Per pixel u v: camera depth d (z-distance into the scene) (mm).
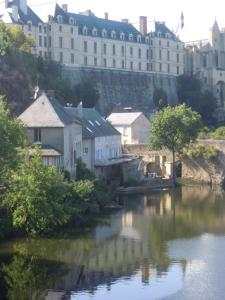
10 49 116000
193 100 182250
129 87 172250
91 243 53844
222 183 103750
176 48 193875
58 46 158875
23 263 47188
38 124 71312
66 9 169375
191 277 43844
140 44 183500
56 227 59062
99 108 158875
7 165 52250
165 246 53156
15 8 151375
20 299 39531
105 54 172875
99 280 43031
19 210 53781
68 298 39562
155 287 41688
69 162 73500
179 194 88875
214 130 141125
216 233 58938
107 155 96000
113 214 68938
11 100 107000
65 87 132250
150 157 105000
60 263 47344
